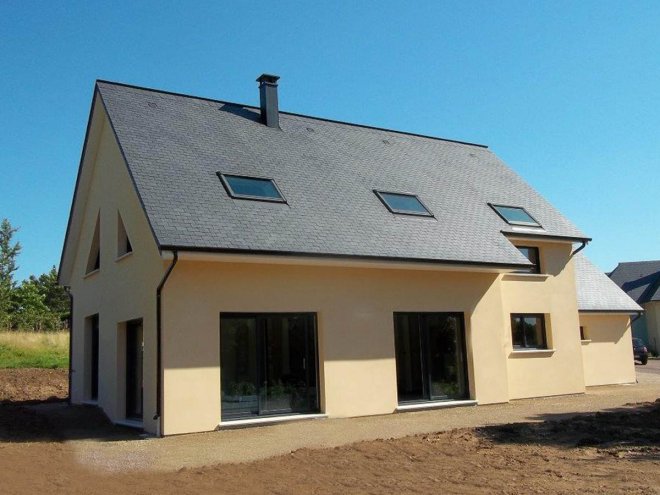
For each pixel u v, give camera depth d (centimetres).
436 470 823
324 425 1236
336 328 1358
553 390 1775
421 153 2012
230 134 1625
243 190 1390
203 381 1190
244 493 721
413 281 1477
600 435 1030
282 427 1218
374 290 1418
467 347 1553
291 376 1317
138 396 1367
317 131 1856
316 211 1427
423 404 1462
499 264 1517
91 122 1605
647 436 1006
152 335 1207
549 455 893
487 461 868
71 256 1867
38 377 2250
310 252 1261
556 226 1867
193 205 1266
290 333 1329
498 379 1574
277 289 1294
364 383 1376
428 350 1513
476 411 1427
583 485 722
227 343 1248
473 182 1944
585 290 2166
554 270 1853
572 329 1852
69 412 1530
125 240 1457
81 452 995
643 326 5022
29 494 712
